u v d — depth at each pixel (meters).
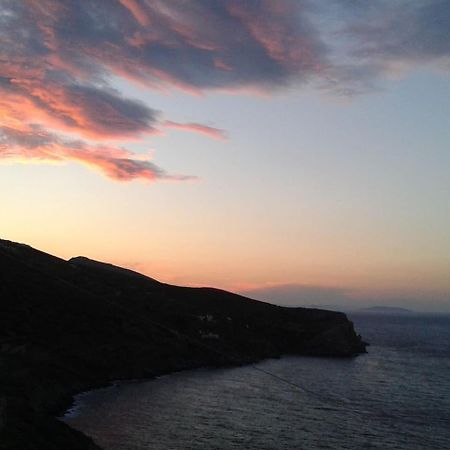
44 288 85.06
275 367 90.75
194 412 50.66
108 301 95.25
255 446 39.28
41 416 36.09
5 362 53.88
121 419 46.44
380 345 146.88
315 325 126.88
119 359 72.50
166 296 122.88
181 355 85.06
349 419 49.88
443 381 78.44
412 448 40.75
